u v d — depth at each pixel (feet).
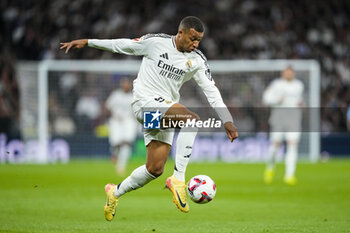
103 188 144.25
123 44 75.92
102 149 253.24
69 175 179.83
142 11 321.32
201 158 250.37
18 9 306.96
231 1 331.16
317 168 212.64
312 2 333.21
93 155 252.83
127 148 184.65
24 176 175.01
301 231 80.64
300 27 323.37
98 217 97.04
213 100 76.59
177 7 325.62
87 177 173.58
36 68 249.96
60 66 247.09
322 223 89.25
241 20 322.14
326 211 105.09
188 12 324.39
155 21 317.42
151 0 325.21
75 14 313.12
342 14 334.44
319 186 152.05
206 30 313.73
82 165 223.71
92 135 252.42
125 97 184.03
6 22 300.81
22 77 248.32
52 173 186.60
